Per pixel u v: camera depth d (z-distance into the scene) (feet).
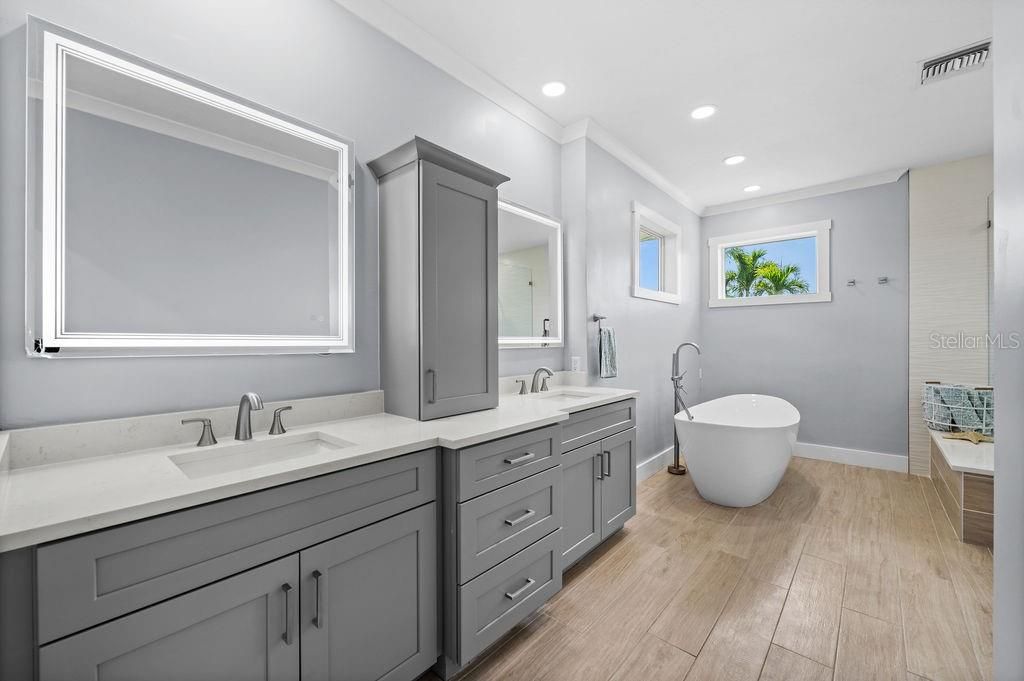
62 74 3.76
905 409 11.90
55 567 2.48
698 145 10.50
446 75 7.22
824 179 12.56
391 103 6.38
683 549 7.55
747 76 7.79
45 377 3.72
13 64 3.62
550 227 9.38
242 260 4.83
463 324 5.96
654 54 7.18
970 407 10.17
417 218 5.48
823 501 9.73
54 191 3.72
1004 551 2.78
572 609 5.91
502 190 8.32
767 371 14.05
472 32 6.68
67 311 3.77
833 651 5.08
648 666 4.88
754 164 11.55
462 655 4.54
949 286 11.31
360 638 3.93
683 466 12.44
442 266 5.70
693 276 14.65
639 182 11.66
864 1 6.00
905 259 11.92
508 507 5.14
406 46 6.58
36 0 3.70
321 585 3.63
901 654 5.03
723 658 4.99
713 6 6.14
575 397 8.56
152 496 2.86
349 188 5.70
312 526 3.59
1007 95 2.64
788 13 6.27
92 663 2.59
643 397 11.78
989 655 4.99
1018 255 2.49
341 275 5.60
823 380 13.12
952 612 5.77
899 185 12.00
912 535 8.03
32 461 3.57
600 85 8.07
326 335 5.48
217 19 4.72
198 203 4.54
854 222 12.64
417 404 5.48
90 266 3.90
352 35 5.93
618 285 10.76
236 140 4.81
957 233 11.21
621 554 7.40
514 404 6.91
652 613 5.81
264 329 4.98
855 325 12.63
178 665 2.92
